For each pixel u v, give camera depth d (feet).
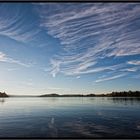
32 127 41.34
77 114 70.23
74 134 33.60
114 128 40.42
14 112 78.48
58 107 111.14
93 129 39.22
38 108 101.60
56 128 40.29
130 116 63.67
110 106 116.67
